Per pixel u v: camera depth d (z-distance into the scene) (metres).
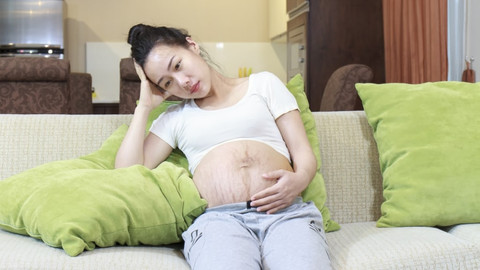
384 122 1.92
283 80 7.10
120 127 1.91
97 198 1.44
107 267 1.29
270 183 1.58
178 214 1.56
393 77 4.28
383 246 1.50
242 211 1.52
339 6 5.24
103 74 6.89
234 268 1.25
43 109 3.12
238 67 7.04
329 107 2.99
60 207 1.41
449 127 1.82
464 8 3.74
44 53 6.34
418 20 3.88
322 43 5.24
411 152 1.80
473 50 3.70
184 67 1.67
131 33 1.77
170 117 1.77
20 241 1.46
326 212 1.82
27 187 1.54
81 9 6.86
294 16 5.77
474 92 1.90
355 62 5.24
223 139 1.68
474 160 1.75
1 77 3.02
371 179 2.04
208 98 1.75
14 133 1.96
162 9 6.96
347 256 1.45
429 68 3.79
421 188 1.74
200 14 6.99
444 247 1.47
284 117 1.72
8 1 6.28
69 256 1.32
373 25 5.23
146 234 1.50
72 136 1.98
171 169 1.65
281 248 1.36
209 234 1.41
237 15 7.03
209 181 1.61
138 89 3.41
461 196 1.72
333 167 2.03
